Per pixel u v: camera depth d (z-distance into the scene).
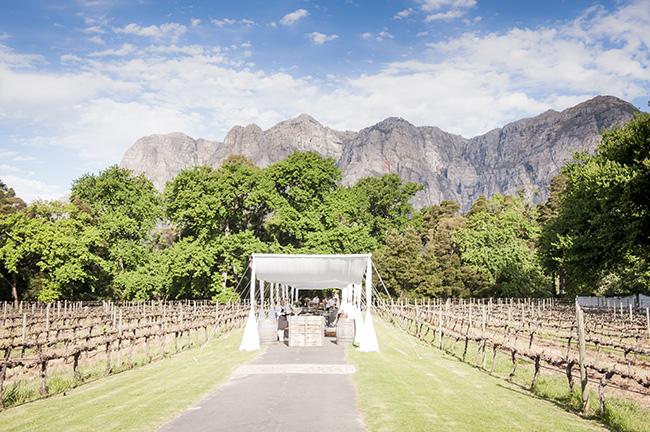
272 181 53.16
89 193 56.47
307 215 51.47
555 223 41.22
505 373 13.43
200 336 23.77
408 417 7.71
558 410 8.91
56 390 10.65
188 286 52.22
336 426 7.20
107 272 52.72
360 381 10.95
